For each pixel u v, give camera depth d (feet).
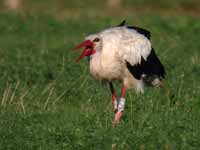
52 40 128.67
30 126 65.00
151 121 65.62
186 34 134.62
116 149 58.75
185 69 89.35
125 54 66.74
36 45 118.83
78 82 84.53
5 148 59.57
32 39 131.03
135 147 58.90
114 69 67.10
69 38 131.13
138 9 202.18
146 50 68.80
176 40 120.26
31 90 81.56
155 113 69.31
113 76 67.87
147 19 158.51
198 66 91.86
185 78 85.05
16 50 109.50
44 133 62.59
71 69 90.12
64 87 82.17
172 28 142.31
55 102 76.13
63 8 202.90
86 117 67.15
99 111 70.38
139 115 68.69
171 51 105.91
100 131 62.95
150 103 72.59
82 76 85.40
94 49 67.10
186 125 64.23
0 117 68.39
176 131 62.49
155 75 71.15
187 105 72.28
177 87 78.38
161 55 95.30
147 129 63.21
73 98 78.48
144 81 71.20
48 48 112.78
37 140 61.05
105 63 66.69
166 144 58.65
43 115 69.31
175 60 96.78
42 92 79.36
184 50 110.22
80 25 154.40
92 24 155.33
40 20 163.43
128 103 72.59
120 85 81.35
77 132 62.59
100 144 59.82
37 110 72.69
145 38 69.31
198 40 125.70
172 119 66.08
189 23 147.95
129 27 70.69
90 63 68.08
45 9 198.39
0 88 82.12
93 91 79.77
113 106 71.20
